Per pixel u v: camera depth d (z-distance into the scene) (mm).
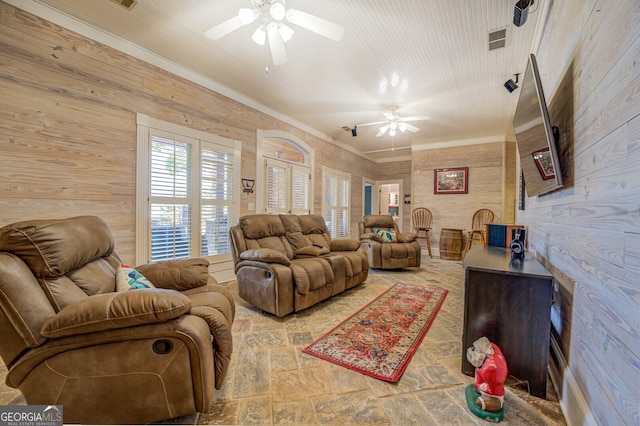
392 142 6480
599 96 1127
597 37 1161
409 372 1721
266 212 4434
